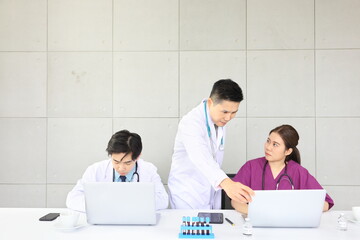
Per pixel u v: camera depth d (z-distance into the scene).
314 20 2.84
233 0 2.85
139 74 2.89
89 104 2.91
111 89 2.90
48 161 2.92
